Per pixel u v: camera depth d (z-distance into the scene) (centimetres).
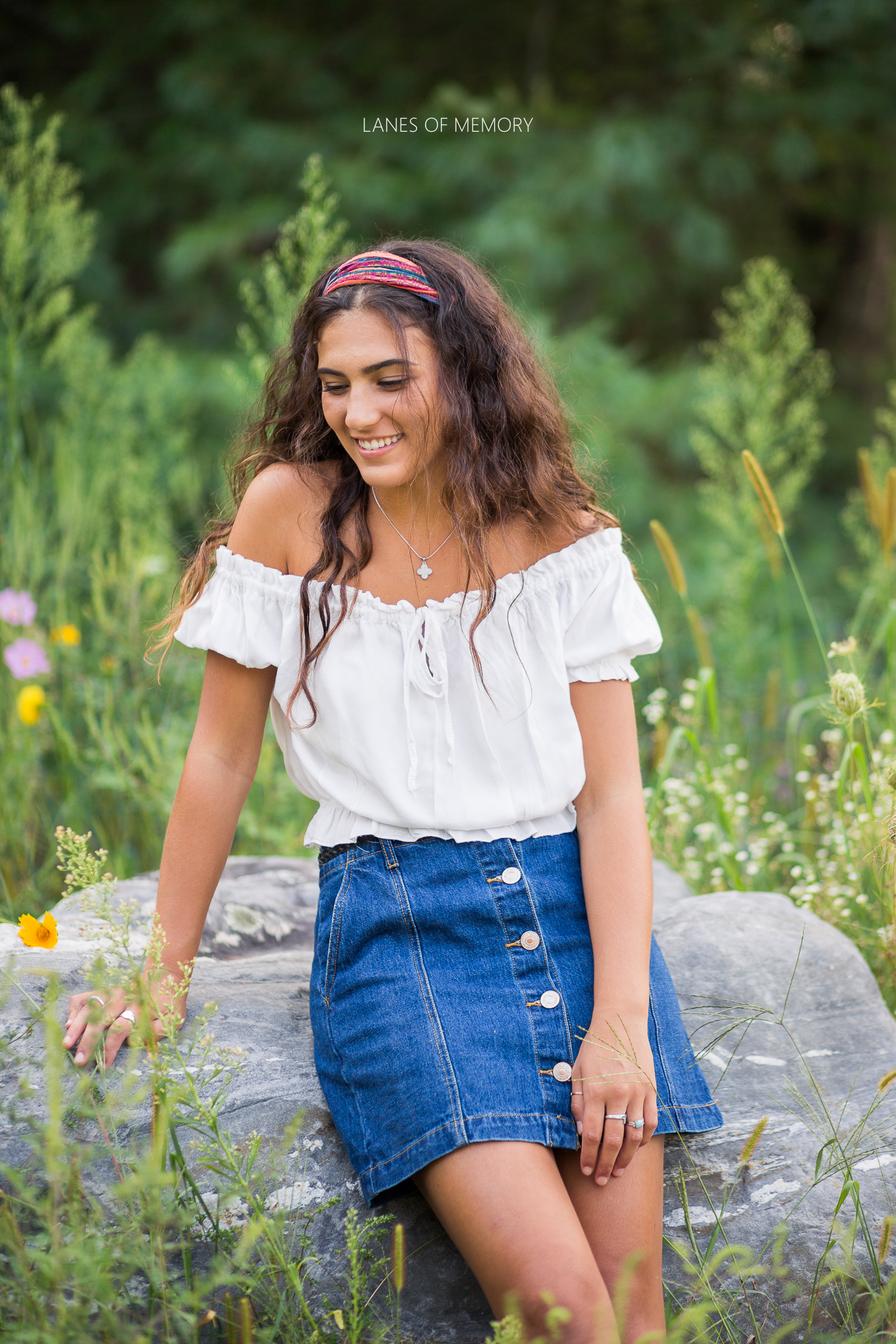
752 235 888
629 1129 152
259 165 759
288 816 317
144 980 154
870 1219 167
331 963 168
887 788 226
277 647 175
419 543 175
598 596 177
